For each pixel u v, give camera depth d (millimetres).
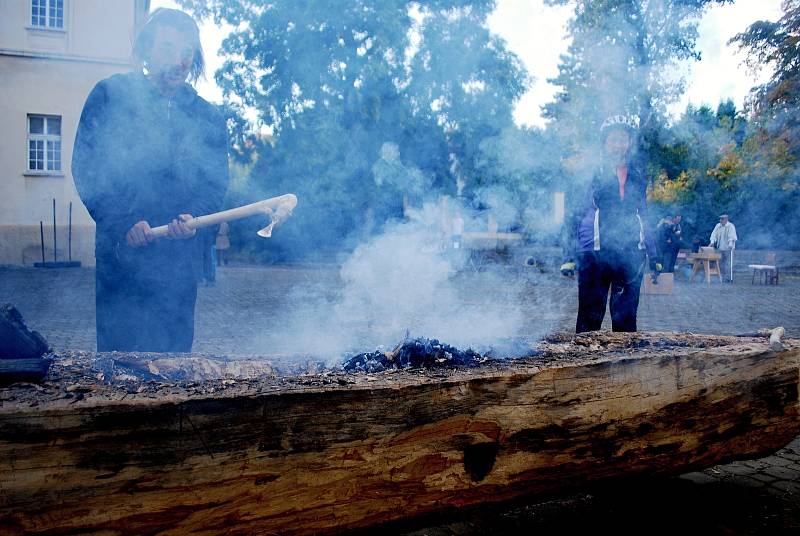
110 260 2521
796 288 11078
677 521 2109
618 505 2256
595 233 3723
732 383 2008
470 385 1554
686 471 2014
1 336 1478
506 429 1615
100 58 13195
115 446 1211
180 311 2652
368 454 1438
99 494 1209
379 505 1479
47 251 13406
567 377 1706
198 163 2668
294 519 1388
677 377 1900
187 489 1272
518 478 1666
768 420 2104
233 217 2377
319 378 1538
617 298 3840
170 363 1739
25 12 12836
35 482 1164
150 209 2539
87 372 1559
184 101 2621
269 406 1327
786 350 2117
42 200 13359
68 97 13242
